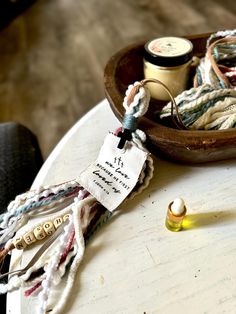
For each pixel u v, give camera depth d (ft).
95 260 1.03
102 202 1.12
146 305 0.94
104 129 1.46
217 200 1.18
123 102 1.18
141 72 1.54
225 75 1.31
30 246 1.08
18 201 1.17
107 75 1.34
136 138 1.16
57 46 4.55
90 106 3.60
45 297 0.95
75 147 1.38
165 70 1.36
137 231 1.10
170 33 4.55
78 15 5.23
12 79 4.05
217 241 1.06
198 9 4.99
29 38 4.76
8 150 1.74
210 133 1.10
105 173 1.15
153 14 5.02
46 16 5.25
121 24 4.88
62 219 1.09
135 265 1.02
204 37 1.55
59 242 1.05
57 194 1.16
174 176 1.25
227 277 0.99
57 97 3.75
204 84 1.27
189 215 1.13
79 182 1.13
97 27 4.88
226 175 1.25
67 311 0.94
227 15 4.79
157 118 1.29
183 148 1.12
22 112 3.61
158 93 1.43
